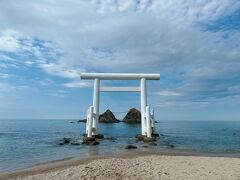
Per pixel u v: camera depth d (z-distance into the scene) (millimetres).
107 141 36938
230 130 74312
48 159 21547
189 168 15172
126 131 60188
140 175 13117
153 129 42812
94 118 40312
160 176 12977
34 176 13492
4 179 13398
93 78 42031
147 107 38594
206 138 44812
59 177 12828
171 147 30203
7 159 22141
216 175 13359
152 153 24078
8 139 41750
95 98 41469
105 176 12781
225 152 26469
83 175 12953
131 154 23188
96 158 20438
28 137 45531
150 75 41875
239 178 12789
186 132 62969
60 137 44938
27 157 23188
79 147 30391
